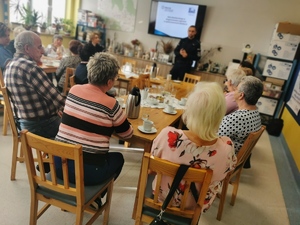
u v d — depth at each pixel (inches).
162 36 220.7
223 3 196.9
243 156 69.7
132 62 189.0
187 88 132.1
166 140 42.6
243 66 128.0
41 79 68.9
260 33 193.0
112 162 58.9
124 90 156.6
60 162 53.5
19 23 193.8
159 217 43.9
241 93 69.9
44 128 74.1
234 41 201.3
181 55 193.5
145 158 42.0
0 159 86.7
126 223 67.1
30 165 48.0
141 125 68.9
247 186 95.8
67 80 114.6
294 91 155.0
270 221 77.1
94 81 51.3
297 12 180.4
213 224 72.1
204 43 209.8
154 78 151.7
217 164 42.1
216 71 205.5
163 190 47.1
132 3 225.0
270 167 115.5
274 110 181.0
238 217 76.8
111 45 233.0
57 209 68.0
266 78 181.6
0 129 108.7
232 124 68.3
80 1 244.2
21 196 71.0
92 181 53.5
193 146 41.0
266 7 186.7
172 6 208.7
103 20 240.4
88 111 49.8
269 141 150.3
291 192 96.0
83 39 238.1
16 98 69.0
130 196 78.8
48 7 225.0
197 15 202.8
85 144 50.3
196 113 39.2
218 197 83.2
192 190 43.8
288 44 166.6
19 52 70.0
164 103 95.4
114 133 62.6
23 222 62.2
